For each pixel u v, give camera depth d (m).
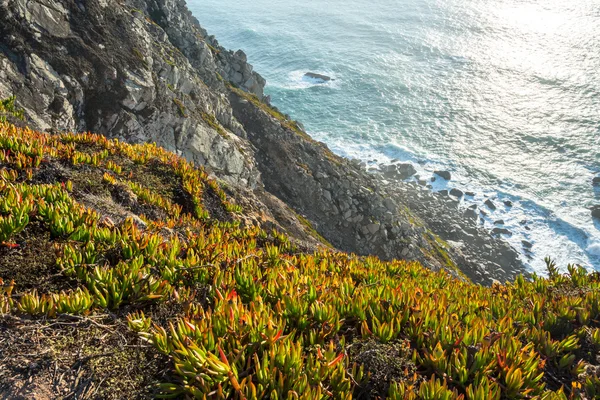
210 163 29.41
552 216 49.97
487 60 99.19
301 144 42.03
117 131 24.67
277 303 4.40
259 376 3.34
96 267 4.57
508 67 94.50
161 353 3.63
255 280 5.18
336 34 120.25
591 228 48.22
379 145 65.44
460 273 39.25
